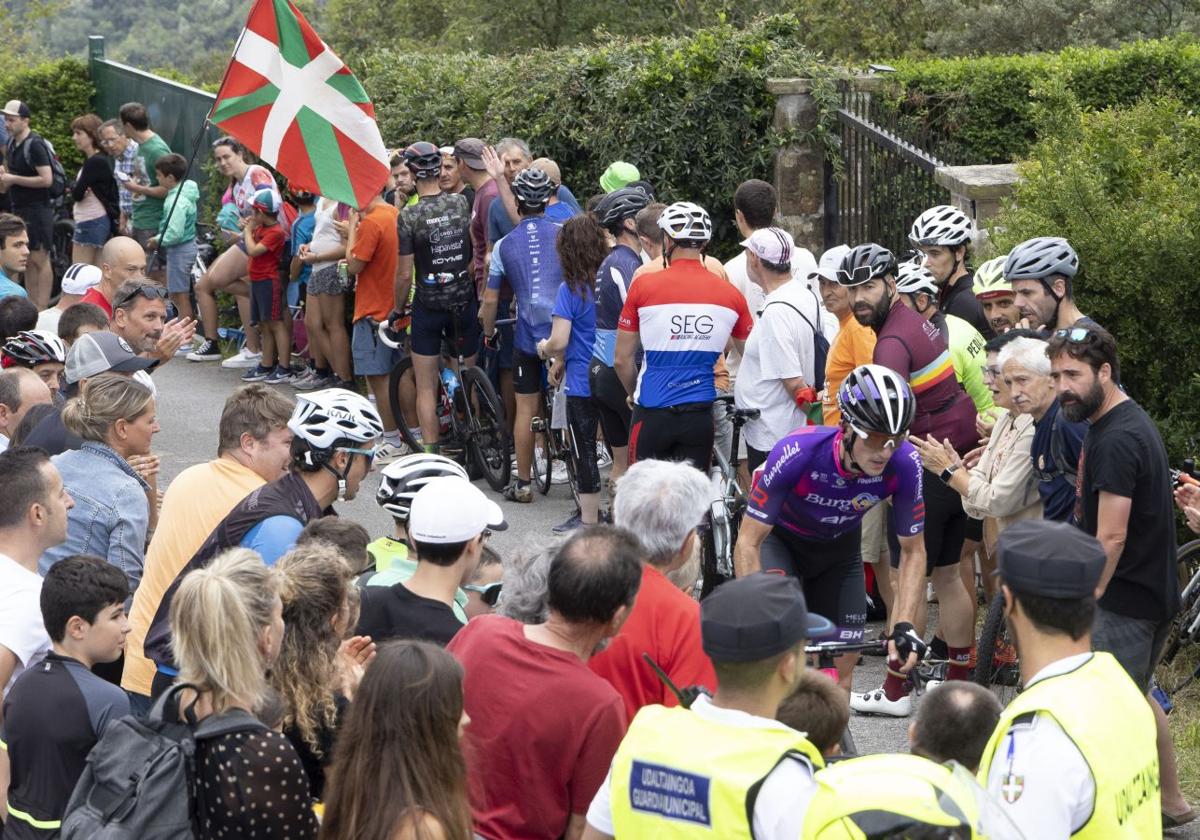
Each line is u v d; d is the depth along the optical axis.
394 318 13.25
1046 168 9.79
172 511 6.61
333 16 47.81
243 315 17.66
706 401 9.91
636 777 3.91
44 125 25.20
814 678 4.80
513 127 16.30
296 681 4.94
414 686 4.04
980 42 36.94
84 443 7.13
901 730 8.23
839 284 8.82
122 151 19.31
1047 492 7.27
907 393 6.40
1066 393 6.25
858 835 3.49
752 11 34.56
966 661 8.45
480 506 5.48
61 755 5.29
